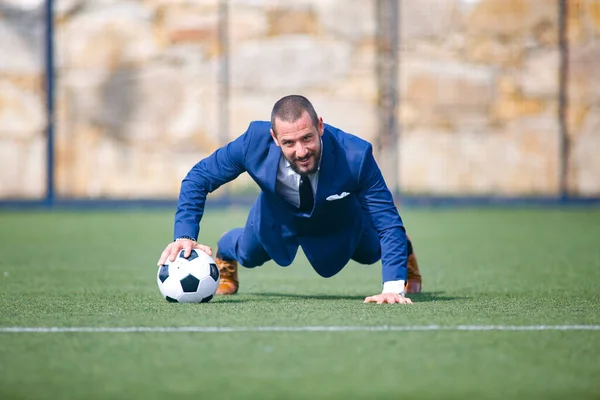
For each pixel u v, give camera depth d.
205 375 4.21
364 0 20.05
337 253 6.93
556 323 5.59
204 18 20.06
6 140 20.06
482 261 11.41
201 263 6.70
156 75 20.12
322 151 6.30
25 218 18.75
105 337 5.11
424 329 5.33
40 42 19.94
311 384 4.05
